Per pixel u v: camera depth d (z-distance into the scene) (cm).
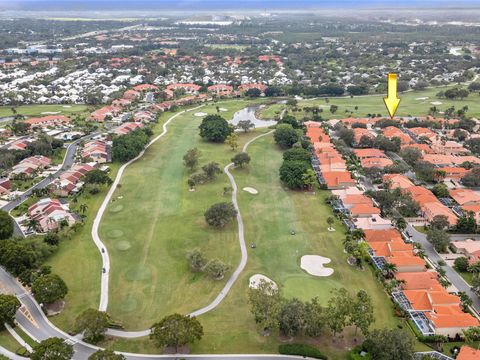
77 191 19138
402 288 12394
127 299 12125
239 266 13650
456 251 14500
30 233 15600
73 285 12700
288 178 19162
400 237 14825
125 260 14000
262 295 11012
